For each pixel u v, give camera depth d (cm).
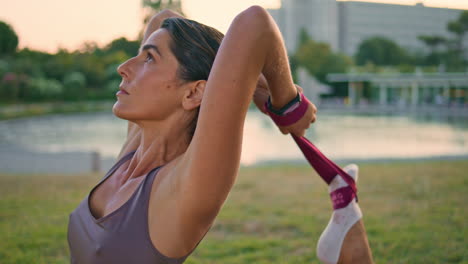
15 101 4175
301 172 760
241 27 74
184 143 93
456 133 2306
